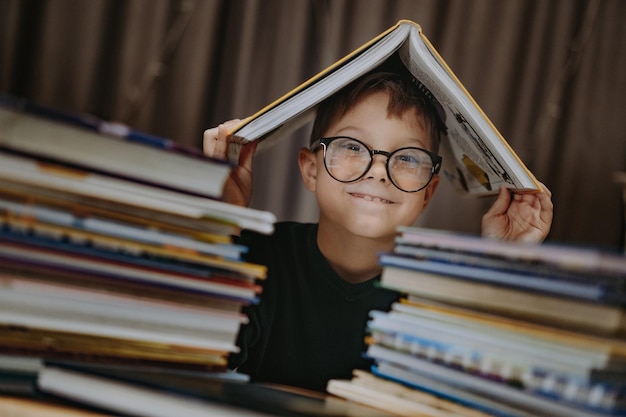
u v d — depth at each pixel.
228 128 0.82
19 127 0.48
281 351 0.87
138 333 0.53
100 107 1.49
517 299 0.52
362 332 0.88
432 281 0.58
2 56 1.42
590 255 0.47
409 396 0.57
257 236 0.96
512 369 0.50
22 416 0.45
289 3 1.52
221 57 1.53
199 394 0.45
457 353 0.54
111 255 0.52
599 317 0.47
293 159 1.52
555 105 1.61
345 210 0.89
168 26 1.50
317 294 0.91
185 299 0.56
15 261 0.48
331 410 0.50
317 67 1.53
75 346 0.52
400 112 0.89
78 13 1.47
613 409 0.44
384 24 1.53
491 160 0.83
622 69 1.62
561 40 1.60
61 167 0.50
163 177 0.53
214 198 0.56
